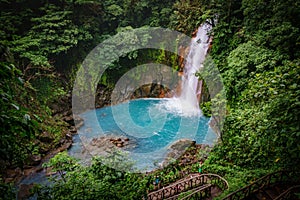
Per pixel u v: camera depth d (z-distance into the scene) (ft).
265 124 22.86
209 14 49.90
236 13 47.32
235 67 39.34
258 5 39.29
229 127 35.76
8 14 50.21
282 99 19.40
